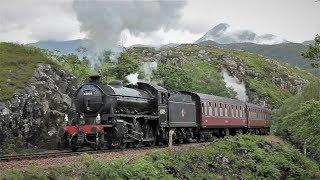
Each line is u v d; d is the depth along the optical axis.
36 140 27.95
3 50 32.81
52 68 32.25
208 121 37.81
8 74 28.86
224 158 27.50
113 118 25.00
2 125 25.42
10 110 26.16
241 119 47.03
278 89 118.56
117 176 17.36
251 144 33.31
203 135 38.06
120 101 25.92
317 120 35.06
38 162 17.53
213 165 25.34
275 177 28.95
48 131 28.64
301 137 38.12
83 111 25.45
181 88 63.16
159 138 30.28
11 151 25.06
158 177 19.28
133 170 18.42
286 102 79.62
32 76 29.72
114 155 21.05
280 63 146.25
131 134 26.11
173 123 31.50
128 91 27.66
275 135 57.88
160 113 29.55
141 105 28.28
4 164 16.84
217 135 42.31
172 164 21.56
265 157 31.67
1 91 26.59
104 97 25.20
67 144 24.02
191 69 83.44
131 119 26.86
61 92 31.80
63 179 15.41
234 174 26.05
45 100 28.95
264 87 114.25
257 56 142.25
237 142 32.78
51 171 15.52
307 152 45.34
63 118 29.88
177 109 32.41
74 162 17.64
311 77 141.38
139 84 30.62
